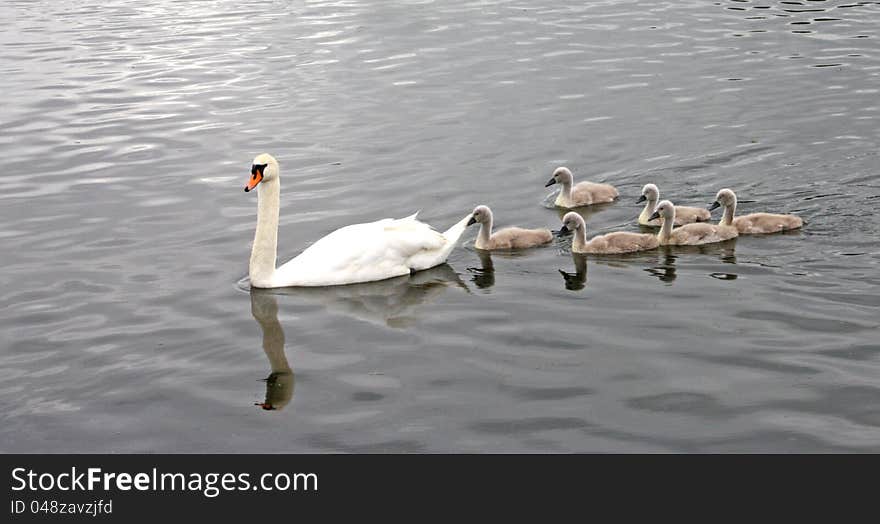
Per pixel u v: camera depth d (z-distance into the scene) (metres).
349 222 21.30
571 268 19.11
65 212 22.08
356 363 15.65
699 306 17.20
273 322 17.05
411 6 38.62
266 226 18.19
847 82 29.19
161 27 36.97
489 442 13.65
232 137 26.44
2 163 25.06
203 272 19.03
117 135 26.78
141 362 15.82
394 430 13.95
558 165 24.20
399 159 24.69
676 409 14.20
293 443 13.79
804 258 19.00
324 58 32.69
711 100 28.17
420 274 19.00
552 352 15.80
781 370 15.06
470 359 15.67
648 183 22.64
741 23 35.41
